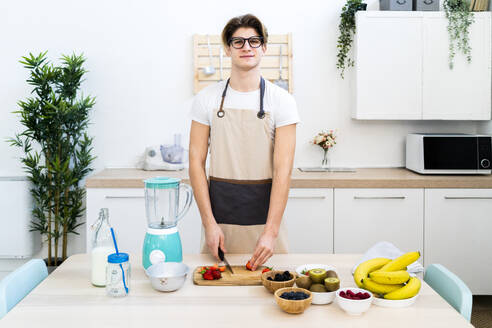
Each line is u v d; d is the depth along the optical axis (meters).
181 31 3.74
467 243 3.35
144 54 3.75
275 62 3.74
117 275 1.54
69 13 3.71
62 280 1.70
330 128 3.82
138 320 1.38
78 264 1.88
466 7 3.51
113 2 3.71
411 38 3.52
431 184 3.30
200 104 2.21
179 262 1.77
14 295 1.58
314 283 1.55
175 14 3.73
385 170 3.71
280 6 3.74
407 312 1.45
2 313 1.50
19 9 3.68
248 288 1.63
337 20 3.75
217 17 3.73
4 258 3.71
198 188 2.14
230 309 1.46
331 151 3.85
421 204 3.32
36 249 3.68
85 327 1.33
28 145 3.70
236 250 2.23
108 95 3.77
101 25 3.72
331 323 1.37
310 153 3.85
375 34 3.51
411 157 3.62
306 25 3.75
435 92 3.55
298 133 3.83
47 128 3.40
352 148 3.85
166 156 3.62
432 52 3.53
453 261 3.36
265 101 2.14
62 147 3.51
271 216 2.02
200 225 3.32
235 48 2.04
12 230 3.54
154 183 1.74
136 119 3.79
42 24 3.70
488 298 3.67
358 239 3.34
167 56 3.76
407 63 3.53
